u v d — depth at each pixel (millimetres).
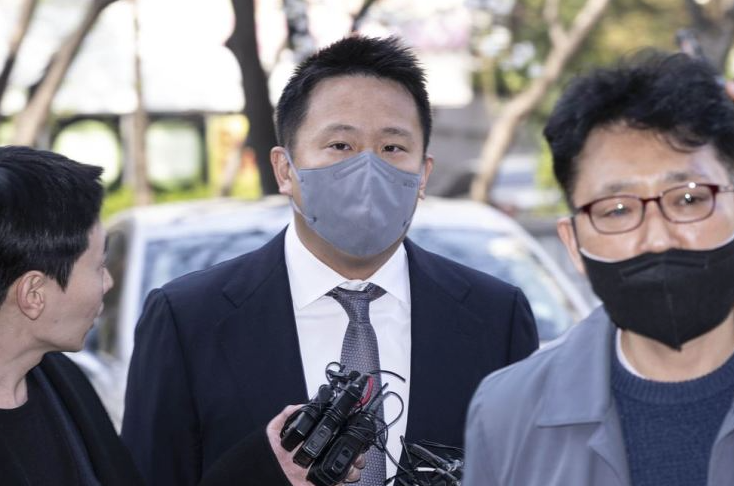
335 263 3705
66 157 3305
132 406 3742
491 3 16609
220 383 3656
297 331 3713
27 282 3148
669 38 17750
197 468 3688
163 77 18766
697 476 2479
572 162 2562
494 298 3859
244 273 3816
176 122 20828
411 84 3738
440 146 23016
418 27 19609
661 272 2445
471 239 6746
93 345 6770
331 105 3664
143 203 13922
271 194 9211
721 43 13602
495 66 17000
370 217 3594
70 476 3250
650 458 2516
